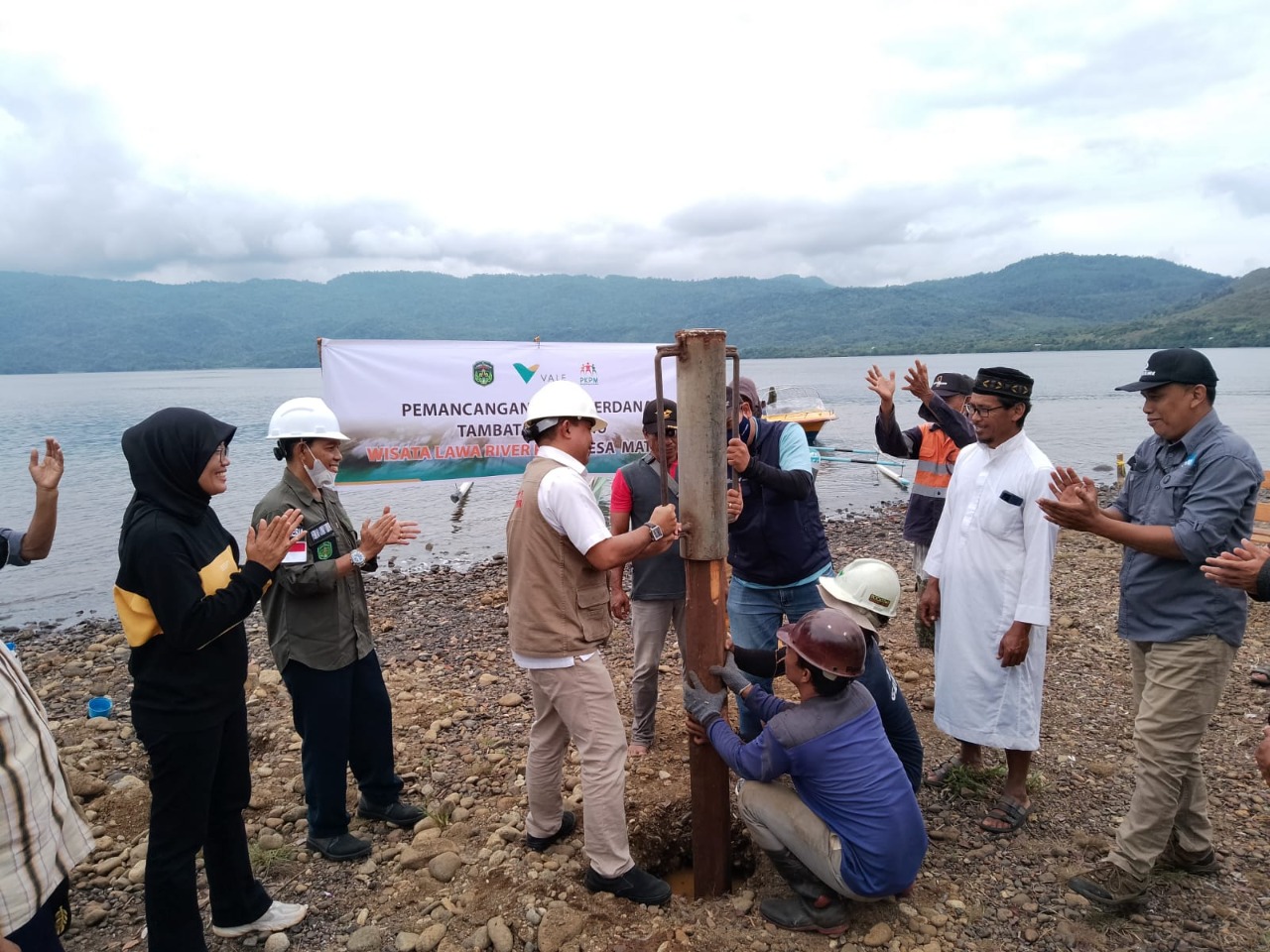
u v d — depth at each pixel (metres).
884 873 3.21
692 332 3.15
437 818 4.39
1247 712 5.44
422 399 8.59
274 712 6.12
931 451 6.43
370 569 4.11
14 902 2.27
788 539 4.36
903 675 6.32
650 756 5.04
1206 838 3.65
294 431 3.79
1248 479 3.24
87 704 7.05
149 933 3.09
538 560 3.45
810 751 3.20
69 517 17.42
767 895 3.71
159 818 3.05
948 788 4.52
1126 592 3.62
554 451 3.50
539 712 3.84
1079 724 5.39
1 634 10.31
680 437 3.28
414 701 6.24
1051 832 4.10
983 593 4.07
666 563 4.84
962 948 3.28
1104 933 3.35
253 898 3.50
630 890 3.56
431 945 3.36
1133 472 3.84
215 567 3.07
